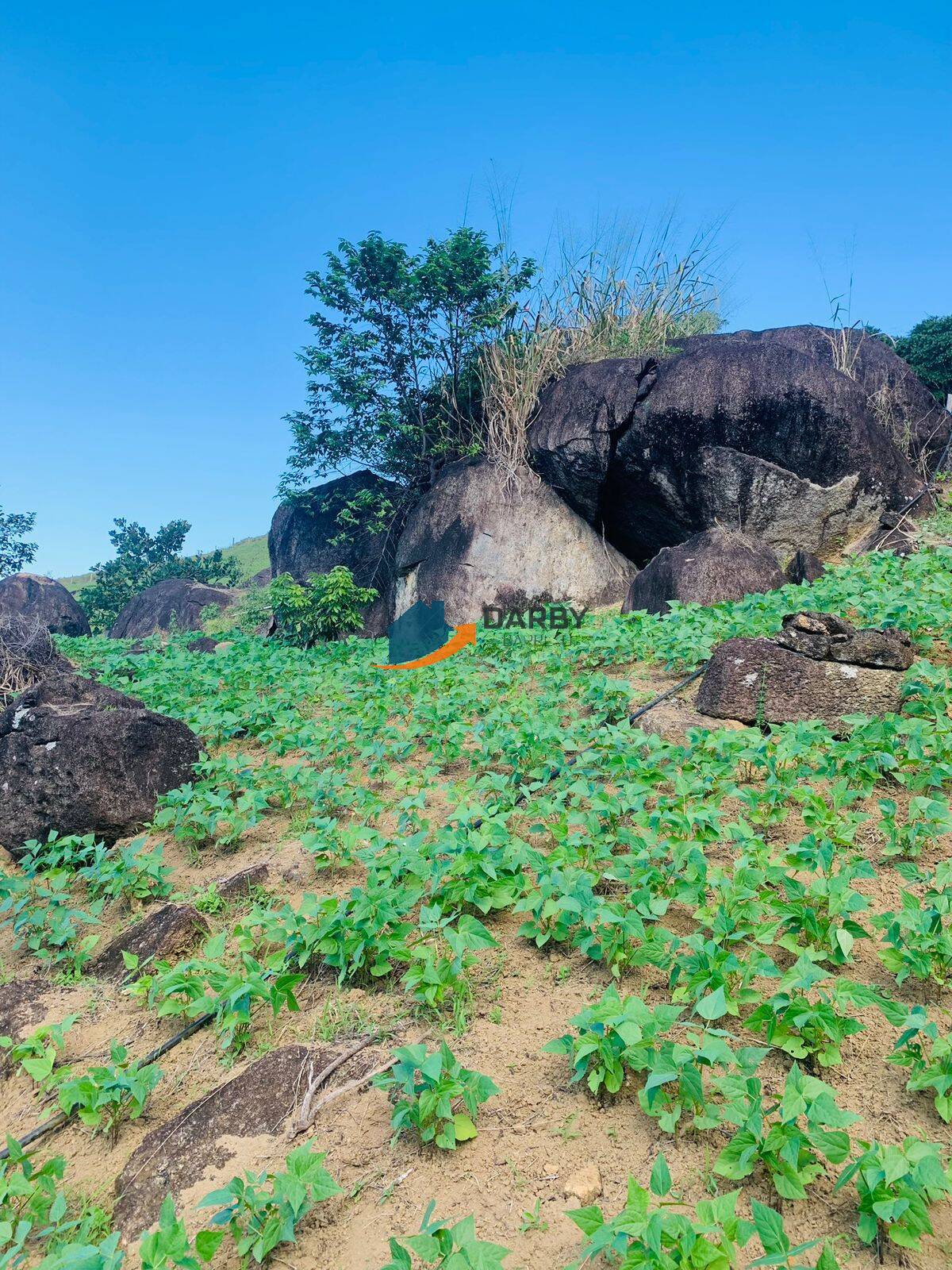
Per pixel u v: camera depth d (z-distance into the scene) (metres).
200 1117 2.87
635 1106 2.68
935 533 10.88
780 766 4.74
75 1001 3.87
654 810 4.49
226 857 5.21
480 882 3.67
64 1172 2.88
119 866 4.67
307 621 13.80
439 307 15.35
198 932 4.18
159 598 21.02
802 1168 2.28
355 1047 3.12
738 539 10.33
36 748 5.80
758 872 3.36
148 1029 3.58
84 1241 2.46
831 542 11.58
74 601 18.39
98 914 4.44
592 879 3.46
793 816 4.47
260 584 24.19
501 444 14.37
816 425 11.36
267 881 4.73
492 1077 2.89
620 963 3.39
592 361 14.27
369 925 3.41
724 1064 2.77
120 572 24.41
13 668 9.28
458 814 4.14
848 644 5.81
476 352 15.24
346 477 17.27
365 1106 2.83
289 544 17.78
